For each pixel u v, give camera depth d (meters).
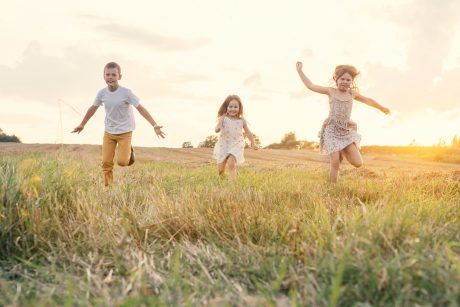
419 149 59.62
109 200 4.34
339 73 6.95
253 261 2.58
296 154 40.22
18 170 3.55
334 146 6.82
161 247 3.04
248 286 2.32
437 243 2.52
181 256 2.78
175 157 30.12
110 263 2.66
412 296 1.92
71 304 1.94
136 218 3.60
